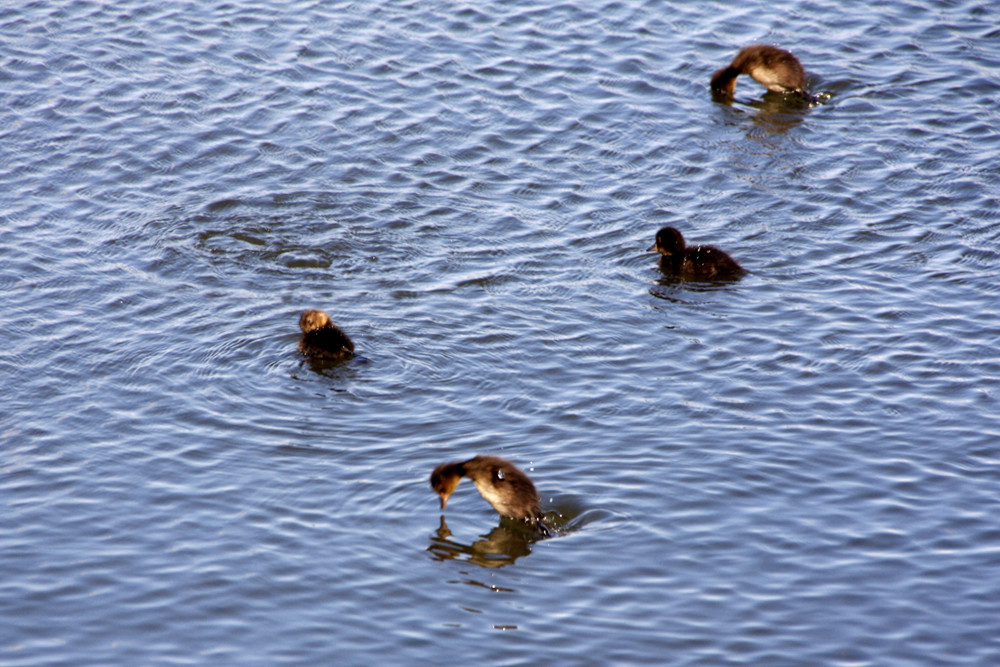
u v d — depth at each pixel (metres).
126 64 26.03
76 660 11.27
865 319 17.55
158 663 11.24
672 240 19.09
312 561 12.66
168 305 17.97
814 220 20.61
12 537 12.91
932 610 11.84
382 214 20.89
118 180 21.78
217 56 26.44
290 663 11.25
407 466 14.30
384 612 11.96
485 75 25.84
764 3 29.22
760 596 12.10
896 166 22.38
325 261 19.42
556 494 13.75
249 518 13.32
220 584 12.29
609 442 14.73
